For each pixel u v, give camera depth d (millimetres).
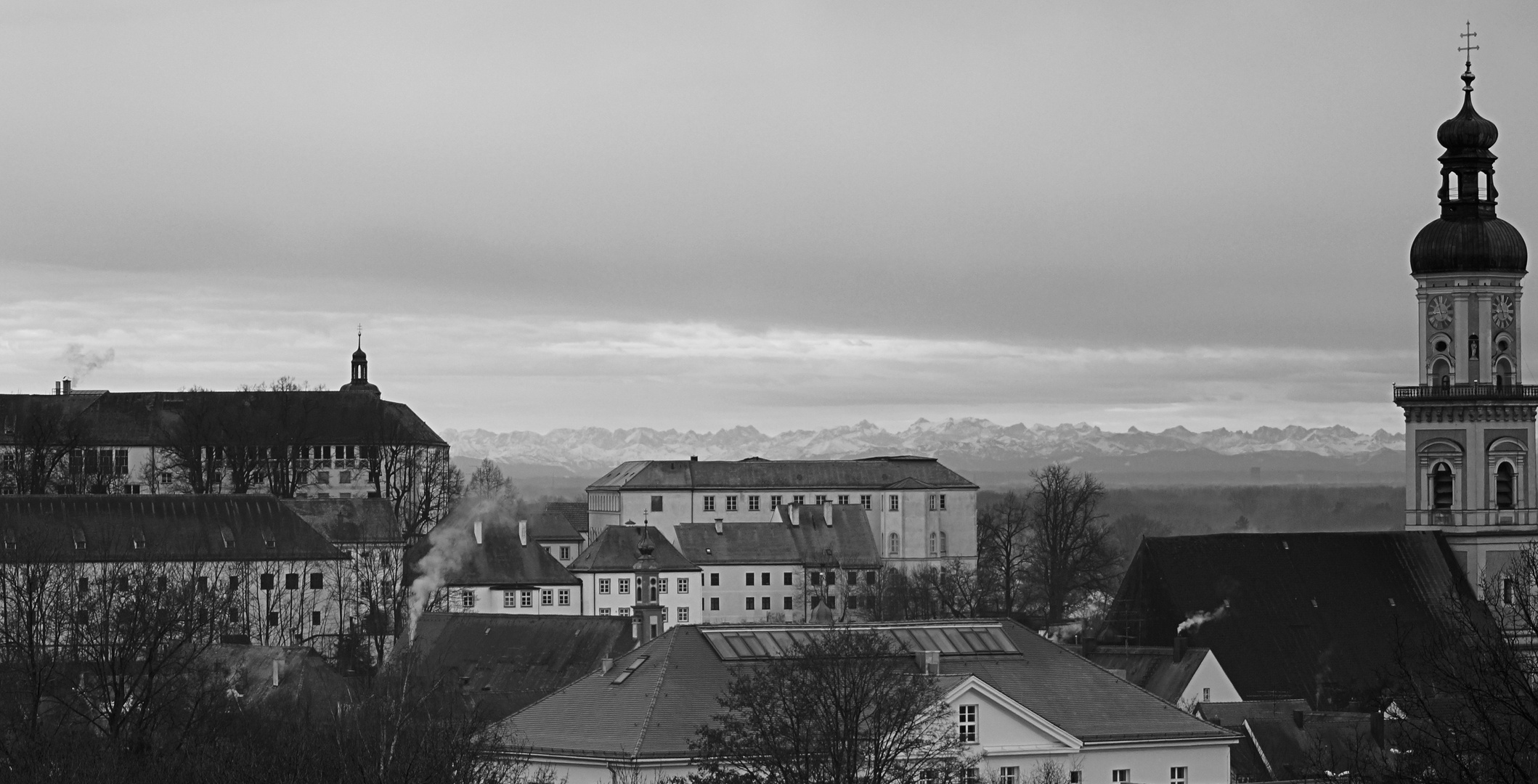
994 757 152000
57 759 136500
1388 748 177875
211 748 137250
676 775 143625
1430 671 120062
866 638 141625
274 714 177500
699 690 151625
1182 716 159500
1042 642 166250
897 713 136125
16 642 184500
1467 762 105938
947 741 144875
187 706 165625
